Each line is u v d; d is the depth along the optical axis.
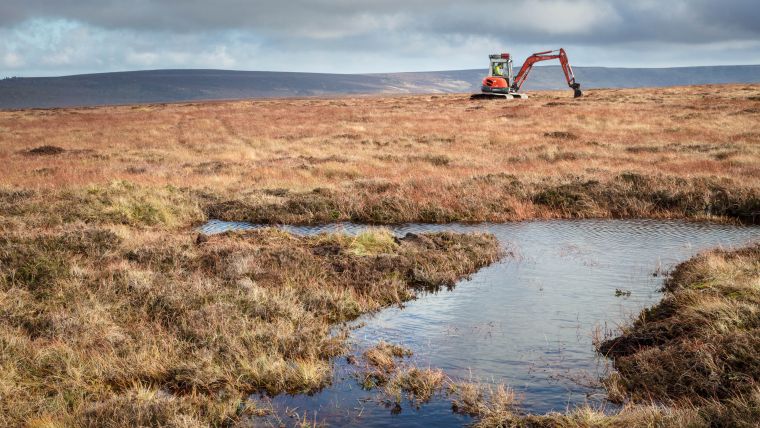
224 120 53.75
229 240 13.70
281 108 71.81
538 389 7.11
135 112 69.75
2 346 7.74
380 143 34.31
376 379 7.47
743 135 31.19
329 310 9.95
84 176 23.64
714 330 7.45
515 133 36.47
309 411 6.73
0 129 47.53
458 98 80.25
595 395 6.92
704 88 80.00
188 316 9.05
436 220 18.19
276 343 8.21
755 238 14.79
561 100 63.12
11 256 11.08
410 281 11.79
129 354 7.83
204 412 6.59
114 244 12.69
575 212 18.47
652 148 28.42
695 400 6.42
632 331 8.55
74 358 7.58
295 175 24.28
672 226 16.61
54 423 6.13
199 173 25.86
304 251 12.84
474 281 11.86
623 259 13.21
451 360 8.02
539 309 10.04
